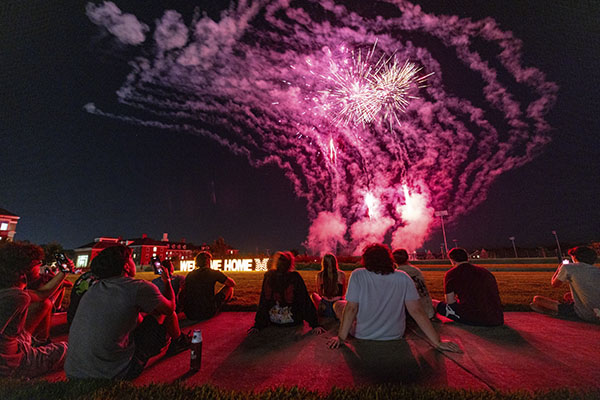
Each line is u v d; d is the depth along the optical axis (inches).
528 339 137.2
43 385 82.9
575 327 158.4
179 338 127.0
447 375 99.1
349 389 81.0
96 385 82.5
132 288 99.2
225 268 1154.0
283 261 165.0
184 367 110.6
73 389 80.2
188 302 187.8
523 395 75.8
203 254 200.2
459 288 161.5
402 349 123.3
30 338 107.0
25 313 100.8
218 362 115.3
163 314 112.1
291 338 145.0
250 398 76.7
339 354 119.7
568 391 77.3
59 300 201.9
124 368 96.5
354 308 127.8
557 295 270.8
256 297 277.1
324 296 187.5
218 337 149.9
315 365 109.6
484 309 156.0
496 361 110.7
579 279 167.8
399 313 128.5
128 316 97.0
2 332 94.0
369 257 131.6
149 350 106.9
